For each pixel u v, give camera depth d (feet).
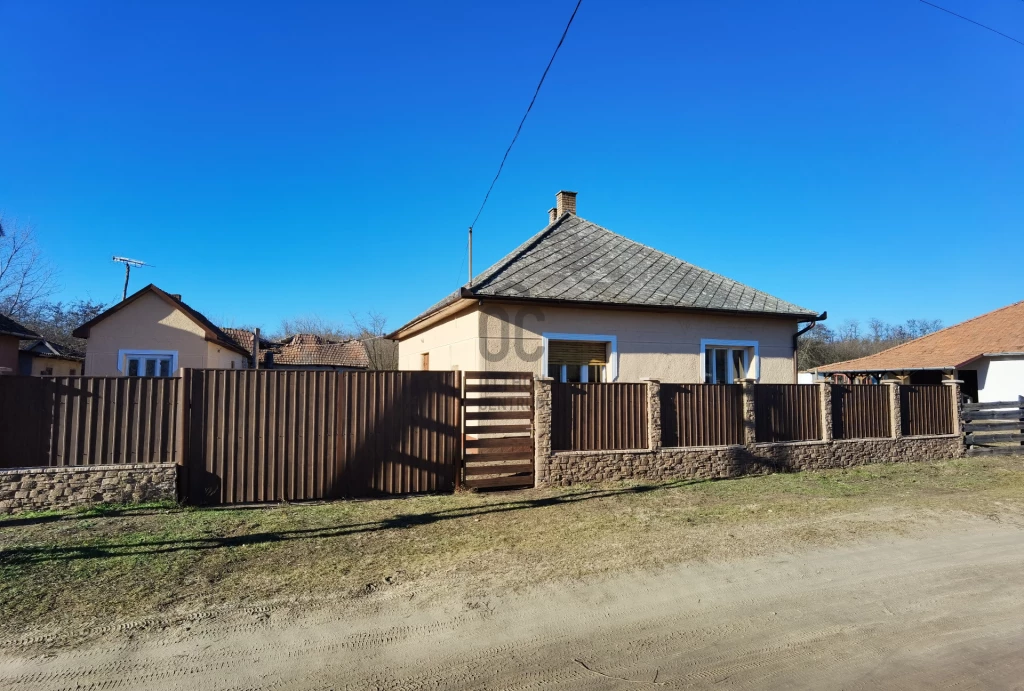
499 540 21.77
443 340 48.39
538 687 11.84
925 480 34.63
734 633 14.32
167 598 16.08
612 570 18.52
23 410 26.16
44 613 15.05
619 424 33.58
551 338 40.65
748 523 24.29
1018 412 45.39
